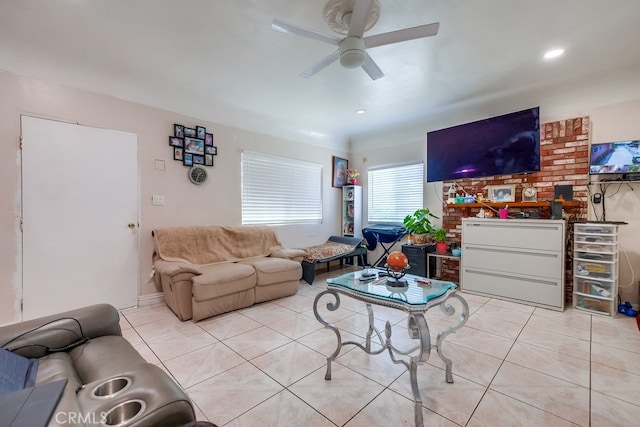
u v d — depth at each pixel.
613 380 1.80
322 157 5.25
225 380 1.84
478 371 1.92
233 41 2.34
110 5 1.92
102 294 2.95
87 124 2.84
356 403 1.62
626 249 3.04
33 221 2.59
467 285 3.66
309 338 2.44
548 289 3.08
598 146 3.08
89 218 2.87
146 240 3.23
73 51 2.51
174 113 3.41
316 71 2.25
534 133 3.34
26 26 2.15
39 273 2.62
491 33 2.23
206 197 3.70
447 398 1.65
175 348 2.26
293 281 3.62
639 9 1.96
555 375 1.87
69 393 0.90
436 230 4.26
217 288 2.87
